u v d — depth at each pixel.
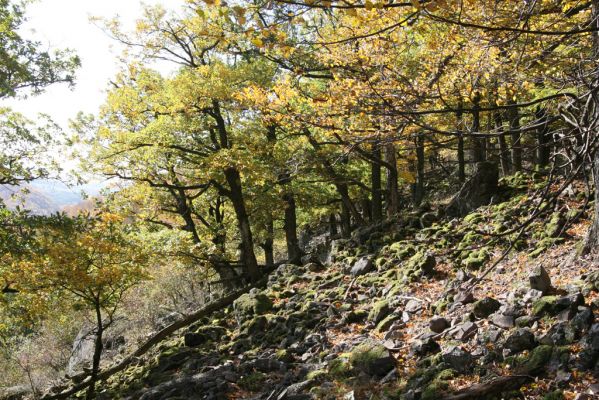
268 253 25.20
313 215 25.92
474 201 14.34
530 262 9.77
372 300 11.48
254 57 16.92
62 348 19.80
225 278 19.73
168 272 18.64
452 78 6.50
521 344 6.50
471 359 6.75
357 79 6.26
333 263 16.08
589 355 5.68
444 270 11.34
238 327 13.12
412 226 15.41
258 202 20.78
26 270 11.62
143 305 18.62
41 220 11.87
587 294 7.28
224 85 16.05
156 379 11.12
